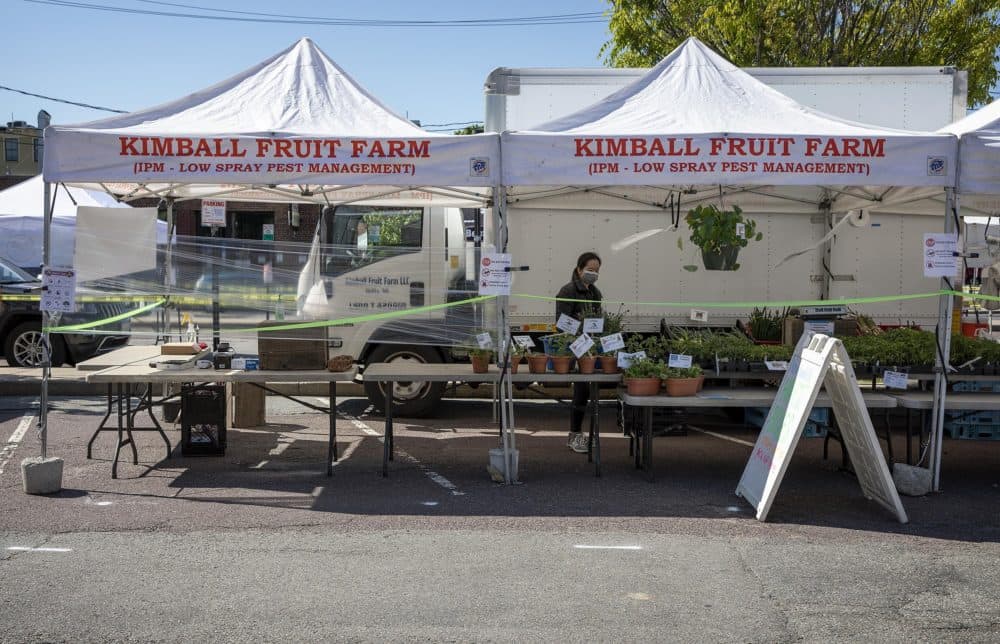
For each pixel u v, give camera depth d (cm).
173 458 752
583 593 460
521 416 999
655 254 940
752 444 850
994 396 701
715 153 637
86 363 710
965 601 454
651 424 700
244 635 406
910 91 918
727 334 773
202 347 715
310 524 571
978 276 1196
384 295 853
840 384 611
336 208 934
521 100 895
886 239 947
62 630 408
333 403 695
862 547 539
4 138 4325
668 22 1482
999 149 636
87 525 561
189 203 2077
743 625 423
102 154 627
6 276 1284
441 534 554
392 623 420
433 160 639
